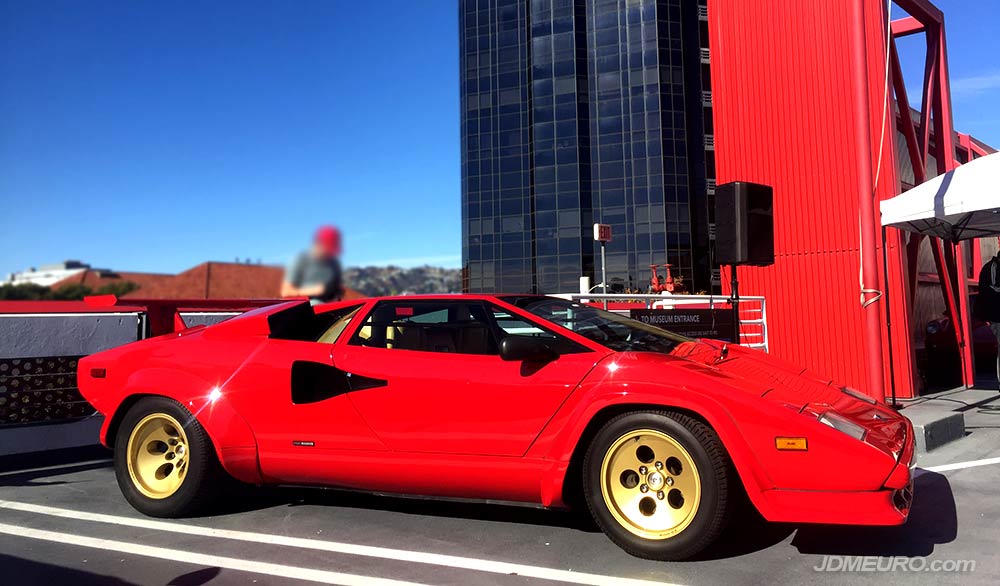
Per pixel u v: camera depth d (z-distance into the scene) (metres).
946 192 6.46
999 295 7.89
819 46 9.39
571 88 61.88
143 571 3.27
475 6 66.56
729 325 8.04
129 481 4.23
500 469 3.57
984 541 3.53
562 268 61.34
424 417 3.71
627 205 60.31
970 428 6.61
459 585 3.06
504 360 3.68
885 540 3.57
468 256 65.81
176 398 4.12
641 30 60.44
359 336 4.07
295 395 3.97
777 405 3.17
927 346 10.25
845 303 9.12
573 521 4.00
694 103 60.72
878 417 3.43
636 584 3.04
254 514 4.23
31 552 3.55
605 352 3.57
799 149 9.53
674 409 3.31
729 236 6.18
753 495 3.13
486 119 65.56
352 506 4.38
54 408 5.88
